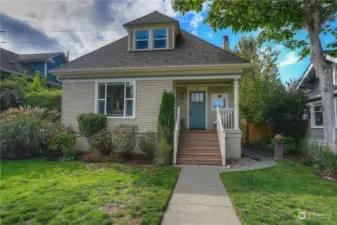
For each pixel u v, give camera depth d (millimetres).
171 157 7930
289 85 12070
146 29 10742
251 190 4570
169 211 3557
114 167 6742
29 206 3543
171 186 4809
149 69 9102
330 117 7176
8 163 7262
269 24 7246
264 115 11250
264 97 11859
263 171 6430
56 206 3559
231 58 9180
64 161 7707
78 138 9578
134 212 3365
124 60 9984
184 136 9211
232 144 8727
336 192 4500
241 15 6973
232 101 11195
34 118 8906
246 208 3590
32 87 14547
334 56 8117
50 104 11523
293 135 10398
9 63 18922
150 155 8242
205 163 7746
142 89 9406
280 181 5305
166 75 9289
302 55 9320
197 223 3135
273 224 3041
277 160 8289
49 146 7992
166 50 10422
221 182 5352
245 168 7000
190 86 11453
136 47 10797
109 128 9422
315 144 7980
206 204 3879
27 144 7996
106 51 11039
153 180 5254
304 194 4344
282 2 6785
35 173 5789
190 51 10141
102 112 9625
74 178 5355
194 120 11406
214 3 6852
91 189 4480
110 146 8406
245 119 13164
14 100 11523
